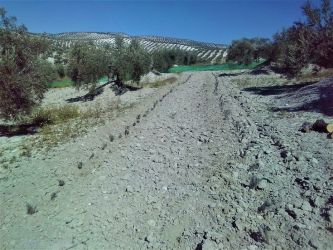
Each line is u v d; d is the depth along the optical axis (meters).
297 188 8.70
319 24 25.11
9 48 17.52
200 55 158.38
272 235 7.02
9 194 9.84
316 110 16.86
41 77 18.27
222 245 6.87
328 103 17.52
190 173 10.59
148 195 9.28
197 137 14.57
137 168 11.29
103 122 19.45
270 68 47.62
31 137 16.83
